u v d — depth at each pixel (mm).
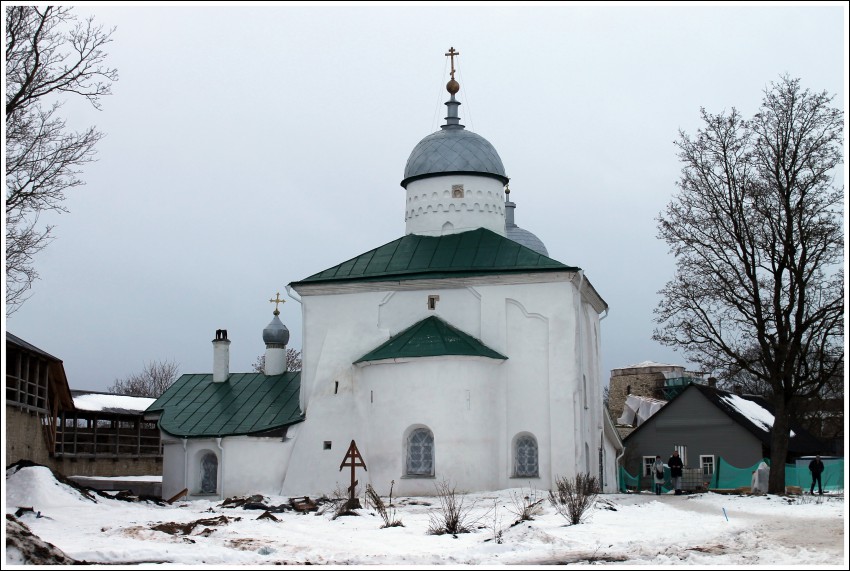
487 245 43281
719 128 41531
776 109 40750
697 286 41844
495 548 20562
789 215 40000
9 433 43188
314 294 42969
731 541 22297
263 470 41438
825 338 40031
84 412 56594
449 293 41312
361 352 41719
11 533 18016
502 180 46500
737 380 70438
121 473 58469
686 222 42000
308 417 41562
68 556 18266
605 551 20562
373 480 38469
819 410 70312
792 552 20031
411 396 38250
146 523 26203
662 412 63656
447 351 38250
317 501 32750
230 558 18891
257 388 46750
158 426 44031
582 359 41375
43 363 48062
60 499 30297
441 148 45906
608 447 47594
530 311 40250
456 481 37406
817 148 40250
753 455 60219
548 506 30250
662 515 28781
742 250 41031
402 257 43500
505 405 39594
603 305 46562
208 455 43188
